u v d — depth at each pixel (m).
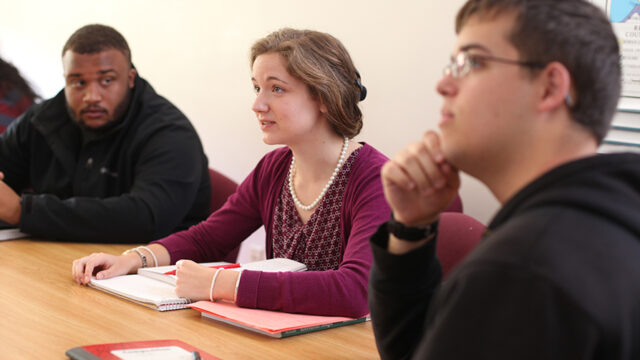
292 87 1.49
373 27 2.71
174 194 2.24
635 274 0.57
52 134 2.44
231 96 3.40
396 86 2.65
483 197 2.36
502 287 0.57
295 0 3.03
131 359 0.99
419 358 0.63
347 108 1.53
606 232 0.58
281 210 1.68
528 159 0.68
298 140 1.53
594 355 0.55
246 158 3.37
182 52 3.64
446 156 0.73
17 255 1.81
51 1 4.47
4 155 2.55
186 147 2.33
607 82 0.66
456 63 0.71
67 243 2.04
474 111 0.69
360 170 1.54
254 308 1.31
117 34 2.32
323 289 1.29
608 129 0.69
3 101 2.94
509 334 0.56
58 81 4.49
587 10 0.67
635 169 0.63
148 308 1.34
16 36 4.76
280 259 1.57
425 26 2.53
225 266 1.50
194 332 1.19
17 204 2.05
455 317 0.60
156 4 3.75
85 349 1.03
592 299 0.54
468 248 1.54
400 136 2.66
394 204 0.85
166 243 1.71
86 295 1.42
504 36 0.67
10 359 1.01
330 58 1.50
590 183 0.62
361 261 1.35
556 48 0.65
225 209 1.79
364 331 1.25
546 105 0.66
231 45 3.37
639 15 1.91
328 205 1.56
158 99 2.41
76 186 2.40
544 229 0.59
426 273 0.87
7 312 1.26
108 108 2.29
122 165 2.34
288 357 1.08
